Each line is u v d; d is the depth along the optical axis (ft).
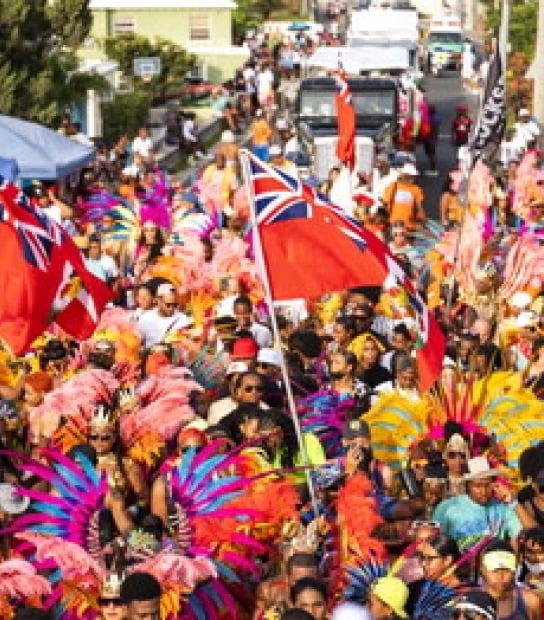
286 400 58.13
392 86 172.14
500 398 54.60
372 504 45.78
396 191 110.83
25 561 42.68
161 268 76.07
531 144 153.28
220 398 59.47
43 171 108.06
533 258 79.15
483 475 48.49
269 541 46.29
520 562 46.21
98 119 173.88
